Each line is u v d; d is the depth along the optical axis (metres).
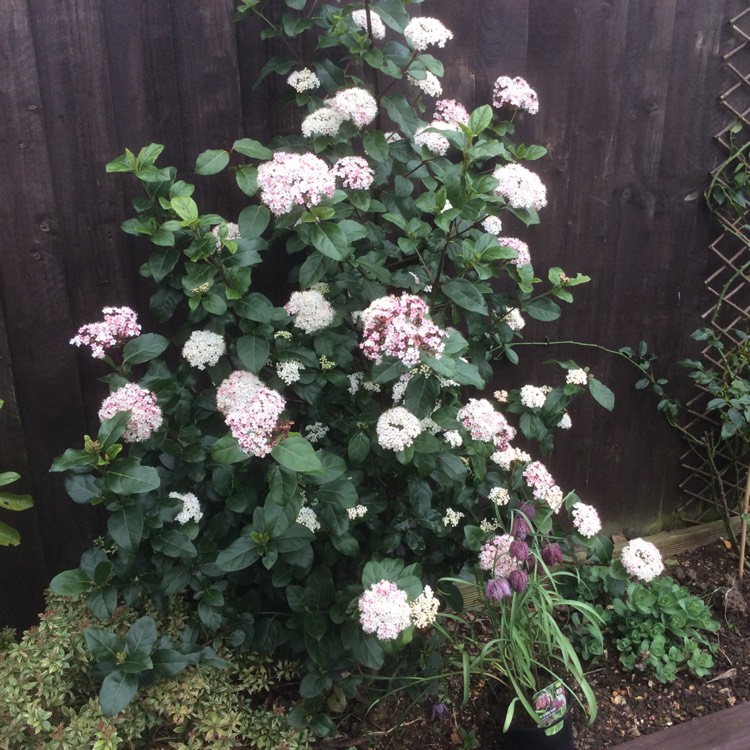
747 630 2.55
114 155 2.03
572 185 2.54
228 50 2.06
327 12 2.03
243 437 1.64
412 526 2.07
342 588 2.12
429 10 2.22
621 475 2.95
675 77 2.55
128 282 2.14
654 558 2.30
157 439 1.91
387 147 2.02
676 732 2.12
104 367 2.18
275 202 1.74
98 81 1.97
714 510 3.12
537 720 1.81
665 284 2.78
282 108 2.16
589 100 2.47
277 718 1.86
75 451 1.70
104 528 2.28
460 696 2.20
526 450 2.77
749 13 2.56
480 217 2.06
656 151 2.61
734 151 2.67
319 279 2.00
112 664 1.72
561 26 2.37
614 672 2.36
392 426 1.87
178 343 2.06
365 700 2.13
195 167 1.93
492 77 2.35
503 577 1.90
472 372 1.81
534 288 2.62
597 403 2.82
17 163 1.95
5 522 2.17
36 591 2.26
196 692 1.77
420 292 2.13
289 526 1.74
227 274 1.89
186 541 1.87
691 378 2.91
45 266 2.04
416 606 1.75
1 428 2.10
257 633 2.03
